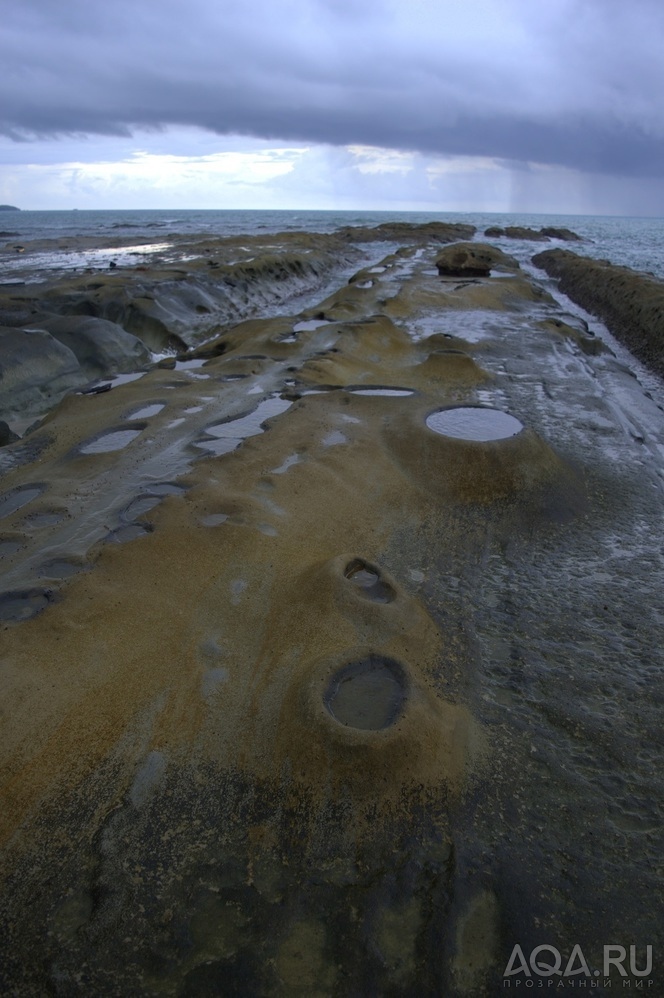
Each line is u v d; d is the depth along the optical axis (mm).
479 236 45875
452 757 2801
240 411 6637
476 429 5941
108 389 8195
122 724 2863
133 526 4254
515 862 2414
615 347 12703
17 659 3039
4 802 2496
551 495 5230
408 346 10047
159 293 14211
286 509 4578
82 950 2113
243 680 3154
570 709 3152
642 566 4430
